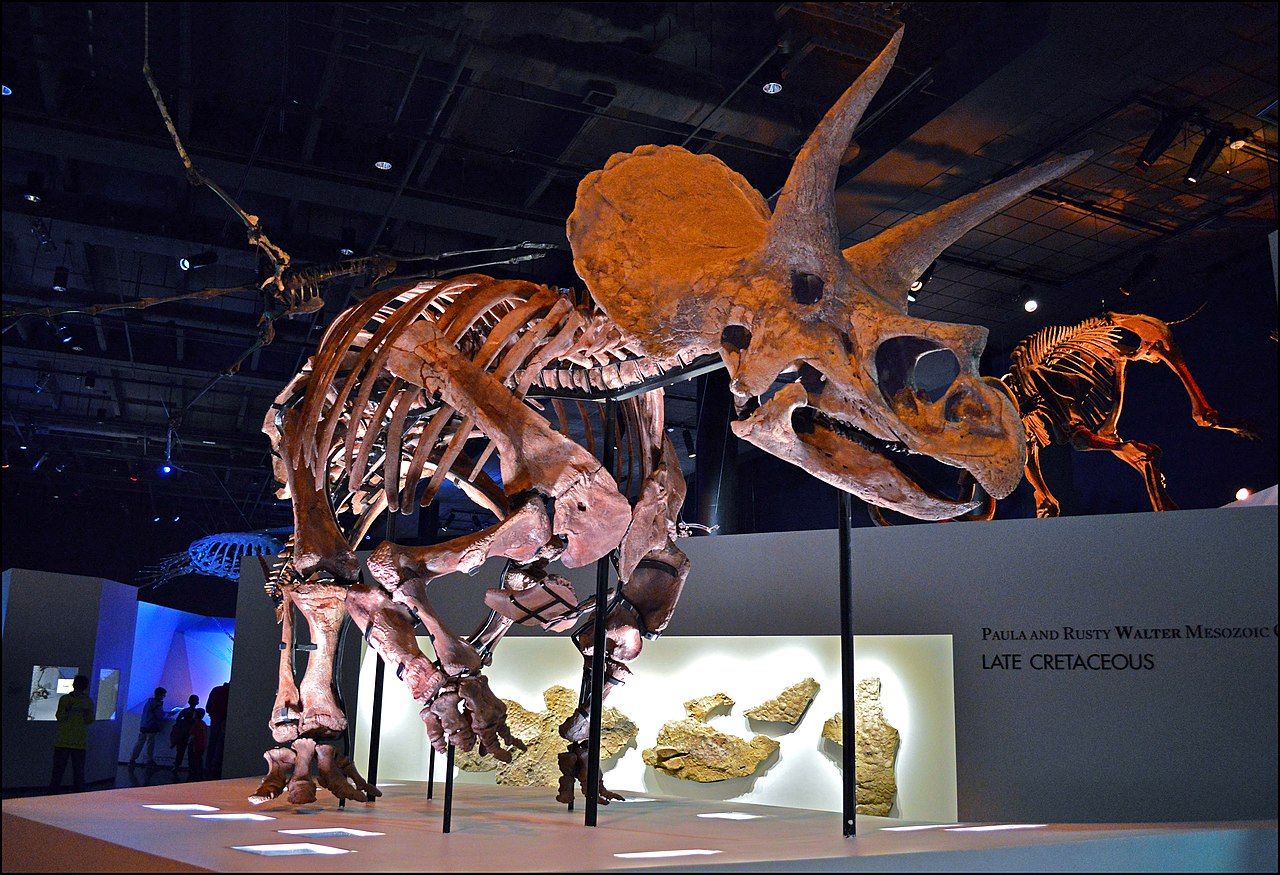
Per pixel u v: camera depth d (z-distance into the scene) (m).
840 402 4.14
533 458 5.00
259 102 7.13
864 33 6.31
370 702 8.55
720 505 12.18
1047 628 6.39
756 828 5.27
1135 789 5.98
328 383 5.29
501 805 6.40
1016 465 3.91
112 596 12.12
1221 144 7.12
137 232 8.90
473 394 5.03
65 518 17.66
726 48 6.48
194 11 5.05
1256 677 5.81
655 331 4.68
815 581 7.31
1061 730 6.23
